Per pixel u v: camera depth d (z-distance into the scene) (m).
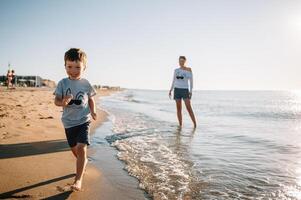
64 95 3.25
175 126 8.33
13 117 7.43
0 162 3.68
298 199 2.88
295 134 7.43
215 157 4.57
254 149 5.31
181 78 8.27
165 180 3.34
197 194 2.95
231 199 2.85
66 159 3.97
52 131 5.93
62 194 2.76
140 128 7.60
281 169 3.96
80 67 3.27
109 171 3.61
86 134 3.15
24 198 2.64
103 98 30.53
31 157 3.98
